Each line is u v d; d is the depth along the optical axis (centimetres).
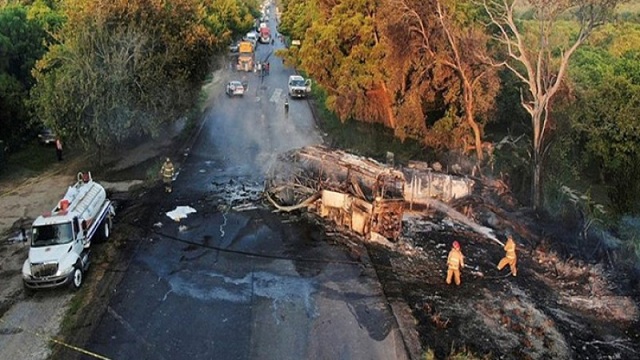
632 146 2578
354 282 1791
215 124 3875
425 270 1897
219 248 2002
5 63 3344
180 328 1513
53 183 2661
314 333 1512
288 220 2266
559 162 2777
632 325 1606
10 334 1460
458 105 3428
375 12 3853
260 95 5034
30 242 1859
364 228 2116
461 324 1570
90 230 1842
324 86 4209
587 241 2202
